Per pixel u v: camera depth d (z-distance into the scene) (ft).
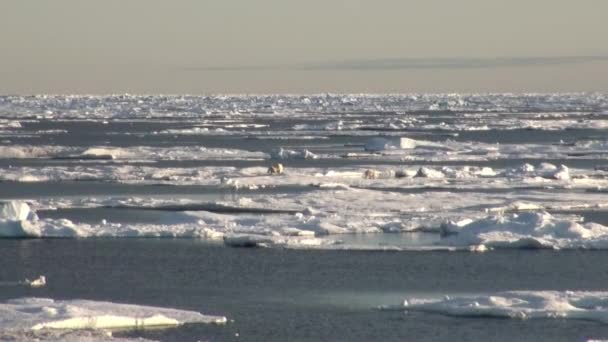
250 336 353.51
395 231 562.25
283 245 520.01
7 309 357.41
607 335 351.46
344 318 379.76
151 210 639.35
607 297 388.16
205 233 545.03
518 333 354.74
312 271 463.01
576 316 372.99
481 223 543.39
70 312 354.13
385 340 350.02
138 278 449.48
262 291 426.51
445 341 347.77
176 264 477.36
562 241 521.65
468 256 497.46
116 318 352.69
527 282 440.86
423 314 385.09
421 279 447.42
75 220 597.52
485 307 379.35
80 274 455.63
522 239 516.73
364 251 508.53
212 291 425.69
